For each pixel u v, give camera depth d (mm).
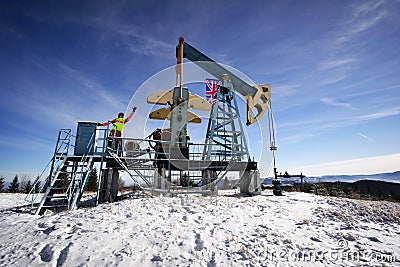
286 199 8867
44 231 4289
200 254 3508
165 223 4824
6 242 3836
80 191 7480
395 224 5633
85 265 3107
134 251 3512
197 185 9555
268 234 4488
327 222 5652
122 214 5402
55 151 8062
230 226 4824
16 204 8727
